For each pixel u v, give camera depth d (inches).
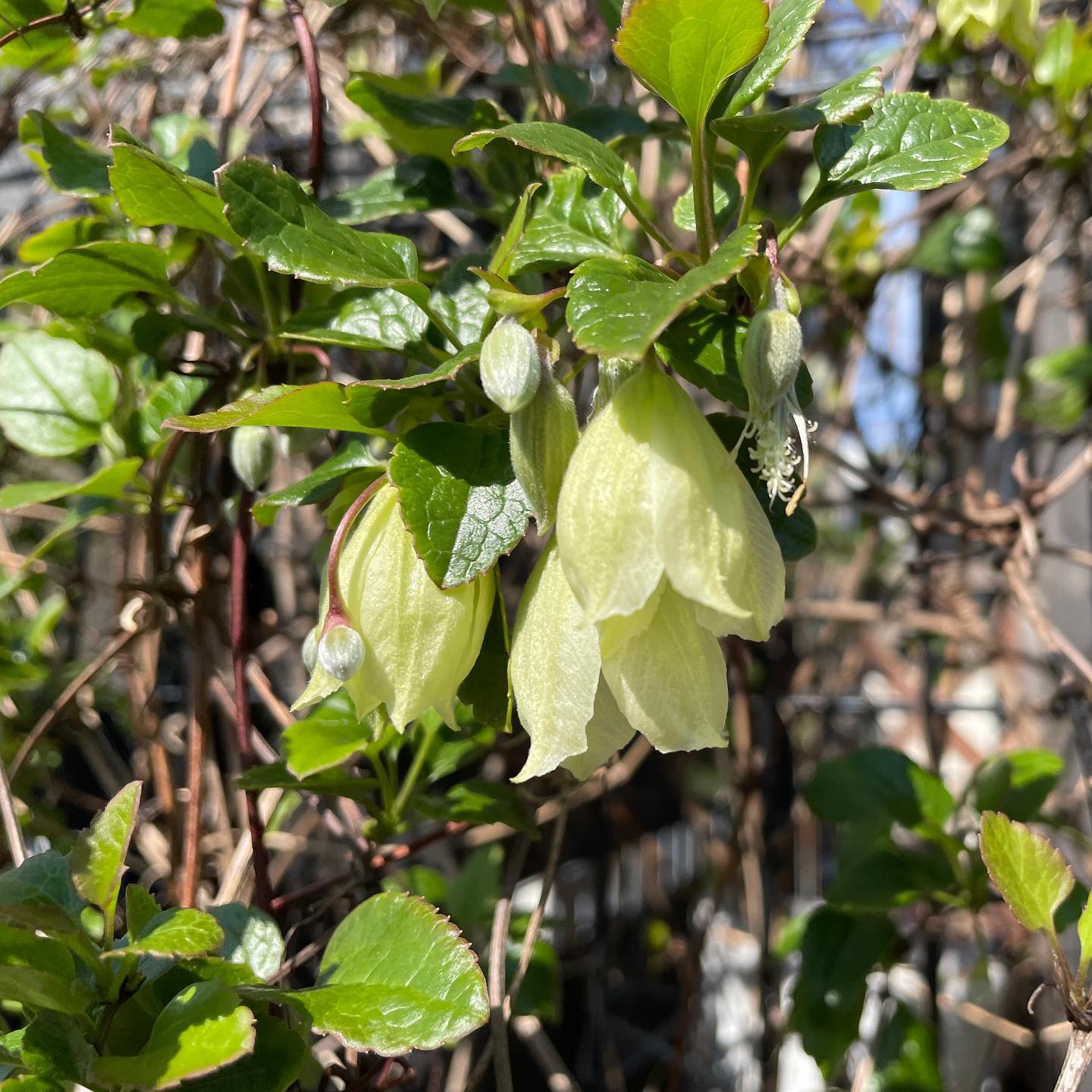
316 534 14.4
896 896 10.5
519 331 5.8
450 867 15.5
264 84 14.0
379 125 10.4
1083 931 6.7
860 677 22.0
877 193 14.6
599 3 8.9
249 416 6.3
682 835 23.5
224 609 12.2
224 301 9.3
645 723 5.9
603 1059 17.8
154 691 11.3
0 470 14.8
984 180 14.8
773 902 18.0
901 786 11.1
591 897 20.9
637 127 9.6
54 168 9.3
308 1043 7.1
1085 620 16.2
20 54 10.4
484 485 6.4
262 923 7.6
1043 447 17.0
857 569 17.7
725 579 5.6
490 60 14.3
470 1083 8.3
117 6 10.5
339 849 14.7
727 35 6.0
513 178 9.4
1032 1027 15.3
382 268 7.2
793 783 18.3
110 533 14.7
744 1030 17.6
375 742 8.6
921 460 16.6
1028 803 10.8
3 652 12.2
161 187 7.3
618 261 6.0
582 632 6.1
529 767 6.0
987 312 16.6
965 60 14.4
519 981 8.8
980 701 22.5
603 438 5.8
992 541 13.0
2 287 7.9
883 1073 11.4
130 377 10.3
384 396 6.8
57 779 15.6
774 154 7.0
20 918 5.8
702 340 6.5
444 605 6.3
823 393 18.0
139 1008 6.4
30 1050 5.9
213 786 12.1
